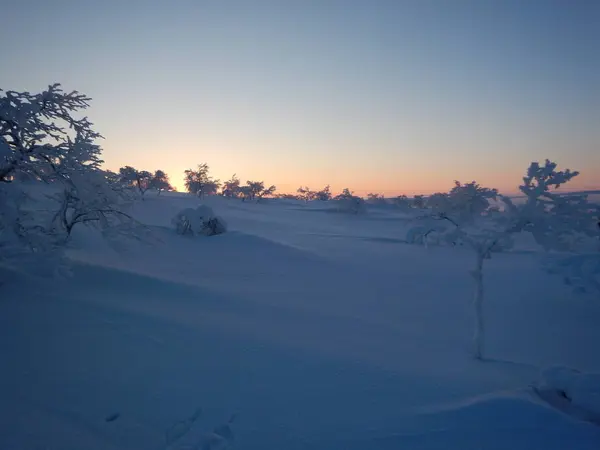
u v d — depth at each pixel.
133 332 8.44
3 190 10.12
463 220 10.76
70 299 10.23
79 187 12.72
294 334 9.62
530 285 19.78
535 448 5.02
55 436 5.11
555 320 13.64
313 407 6.12
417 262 27.17
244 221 56.16
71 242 13.78
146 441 5.21
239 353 7.94
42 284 11.32
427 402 6.32
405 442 5.23
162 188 82.38
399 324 12.17
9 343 7.45
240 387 6.64
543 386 6.63
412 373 7.55
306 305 13.40
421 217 12.05
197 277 17.06
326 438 5.36
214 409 5.98
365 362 7.97
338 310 13.20
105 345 7.72
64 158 12.59
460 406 5.96
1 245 10.83
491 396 6.16
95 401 5.96
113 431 5.35
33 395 5.94
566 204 9.57
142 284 13.01
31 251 11.84
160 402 6.07
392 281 19.97
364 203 82.31
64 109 12.59
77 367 6.85
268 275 19.28
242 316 10.79
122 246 14.16
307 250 29.38
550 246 9.88
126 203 14.88
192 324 9.31
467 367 8.43
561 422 5.45
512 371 8.33
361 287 17.95
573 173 9.48
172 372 6.97
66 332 8.14
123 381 6.56
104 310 9.56
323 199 142.38
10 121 11.41
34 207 17.20
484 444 5.12
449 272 23.50
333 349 8.70
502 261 28.03
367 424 5.66
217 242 28.62
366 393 6.60
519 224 9.78
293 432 5.48
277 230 47.84
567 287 19.14
